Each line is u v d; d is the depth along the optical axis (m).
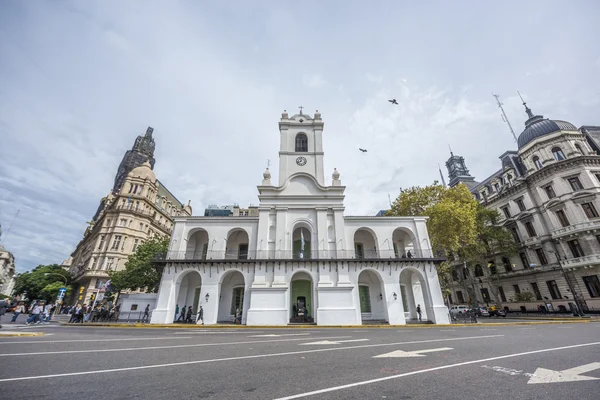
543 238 34.62
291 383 4.68
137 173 52.78
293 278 26.88
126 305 25.55
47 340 10.05
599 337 10.38
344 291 23.03
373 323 23.59
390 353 7.52
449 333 13.76
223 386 4.51
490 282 41.88
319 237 25.23
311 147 30.67
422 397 3.94
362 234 29.19
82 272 46.75
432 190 35.00
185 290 26.61
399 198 36.34
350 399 3.88
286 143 30.52
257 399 3.90
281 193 27.48
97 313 24.44
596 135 35.78
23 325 18.44
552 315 29.55
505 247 38.41
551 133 35.16
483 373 5.21
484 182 47.91
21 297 60.84
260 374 5.27
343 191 27.42
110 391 4.22
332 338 11.78
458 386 4.43
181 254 24.94
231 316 25.95
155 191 54.25
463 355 7.11
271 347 8.89
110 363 6.17
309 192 27.69
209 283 23.58
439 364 6.05
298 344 9.65
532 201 36.66
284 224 25.62
